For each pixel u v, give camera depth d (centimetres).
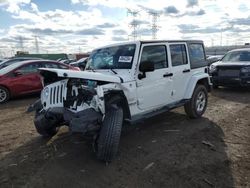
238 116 663
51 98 462
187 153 443
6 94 941
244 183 348
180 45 606
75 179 369
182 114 689
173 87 575
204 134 534
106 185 352
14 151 476
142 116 500
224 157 425
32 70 1005
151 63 474
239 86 1022
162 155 438
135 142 499
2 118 715
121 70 491
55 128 530
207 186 343
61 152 462
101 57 548
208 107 768
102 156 399
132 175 375
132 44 509
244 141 493
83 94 423
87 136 405
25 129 605
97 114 400
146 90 502
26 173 391
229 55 1139
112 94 443
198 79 632
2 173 394
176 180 359
